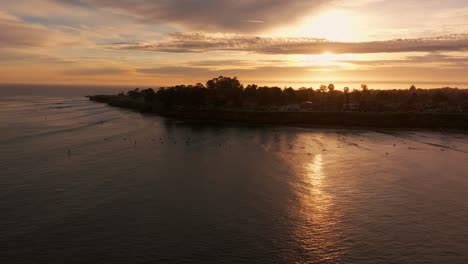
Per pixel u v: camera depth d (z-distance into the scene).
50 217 60.25
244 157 103.06
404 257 48.81
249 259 48.12
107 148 115.44
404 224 58.41
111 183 78.12
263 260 47.97
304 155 105.81
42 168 89.88
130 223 58.19
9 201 67.25
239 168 90.81
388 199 69.12
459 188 75.94
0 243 51.69
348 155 106.25
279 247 51.12
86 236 53.84
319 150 113.50
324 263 47.41
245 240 53.00
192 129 159.62
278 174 85.31
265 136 141.25
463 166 94.12
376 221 59.41
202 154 106.88
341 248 51.00
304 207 65.00
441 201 68.38
